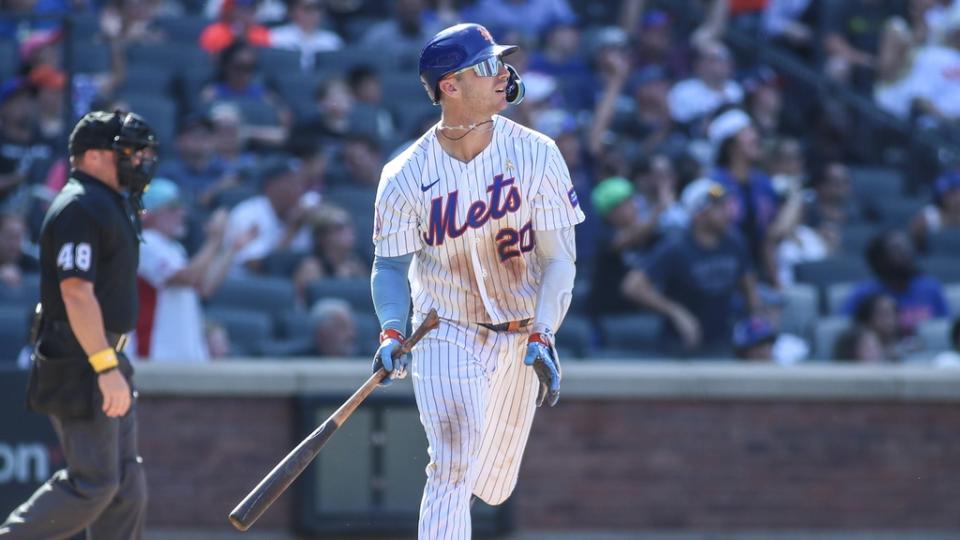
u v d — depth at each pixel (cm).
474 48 1731
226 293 3628
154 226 3166
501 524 3203
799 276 4203
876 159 5212
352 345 3438
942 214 4653
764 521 3306
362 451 3184
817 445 3328
